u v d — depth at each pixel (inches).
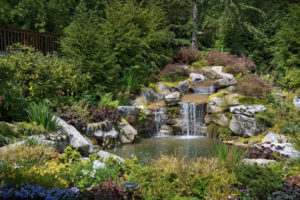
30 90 359.6
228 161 209.9
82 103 397.1
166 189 176.7
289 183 183.0
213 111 467.2
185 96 550.3
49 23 666.8
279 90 518.9
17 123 278.4
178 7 837.8
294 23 621.0
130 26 612.4
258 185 178.4
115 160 217.3
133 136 407.2
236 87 513.7
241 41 816.9
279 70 654.5
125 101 481.4
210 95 515.8
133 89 537.6
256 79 497.4
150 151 348.8
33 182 148.9
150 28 660.1
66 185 164.1
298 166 220.8
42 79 383.6
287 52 608.1
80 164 201.2
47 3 655.8
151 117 471.5
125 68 564.1
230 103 459.5
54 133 275.0
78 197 157.2
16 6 613.9
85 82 427.8
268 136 360.8
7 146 210.5
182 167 196.7
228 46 820.6
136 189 172.4
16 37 569.0
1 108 307.9
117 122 401.7
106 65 489.4
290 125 371.2
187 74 641.0
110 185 166.4
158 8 734.5
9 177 144.4
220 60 695.1
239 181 189.6
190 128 482.9
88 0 710.5
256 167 200.8
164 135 473.4
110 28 582.2
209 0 869.2
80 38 469.1
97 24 609.3
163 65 700.7
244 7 760.3
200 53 738.2
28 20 634.2
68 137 277.1
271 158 258.8
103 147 366.9
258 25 818.2
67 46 466.3
